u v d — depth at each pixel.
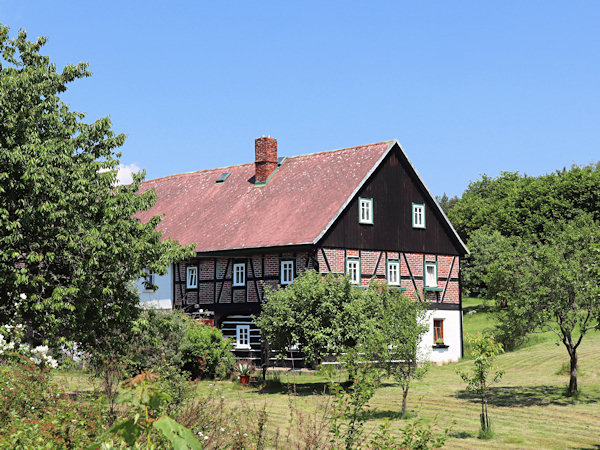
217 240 33.72
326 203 31.73
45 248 16.09
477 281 56.59
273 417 17.19
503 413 19.19
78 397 10.00
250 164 40.31
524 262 21.64
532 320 21.09
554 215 56.72
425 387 25.12
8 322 14.73
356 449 9.81
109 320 17.20
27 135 15.85
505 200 68.00
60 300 15.32
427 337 33.97
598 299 18.75
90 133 18.17
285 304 24.89
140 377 3.37
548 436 16.05
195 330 26.97
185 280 35.25
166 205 41.03
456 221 77.19
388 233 32.97
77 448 7.45
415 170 34.31
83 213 16.50
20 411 9.07
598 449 14.69
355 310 23.80
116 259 16.84
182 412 10.80
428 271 34.72
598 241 21.14
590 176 57.44
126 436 3.29
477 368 16.39
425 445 9.64
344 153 34.94
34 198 15.60
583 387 23.66
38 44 18.25
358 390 9.88
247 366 26.92
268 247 30.75
